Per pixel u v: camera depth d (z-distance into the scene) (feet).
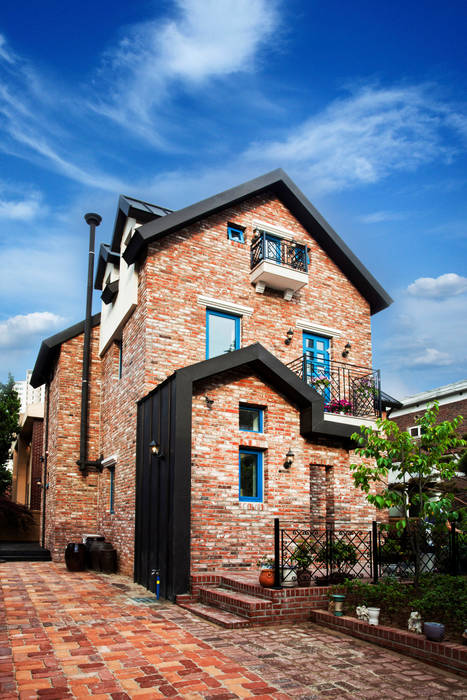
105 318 52.19
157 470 33.12
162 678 16.83
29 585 33.40
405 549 29.17
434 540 29.78
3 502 65.26
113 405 47.11
